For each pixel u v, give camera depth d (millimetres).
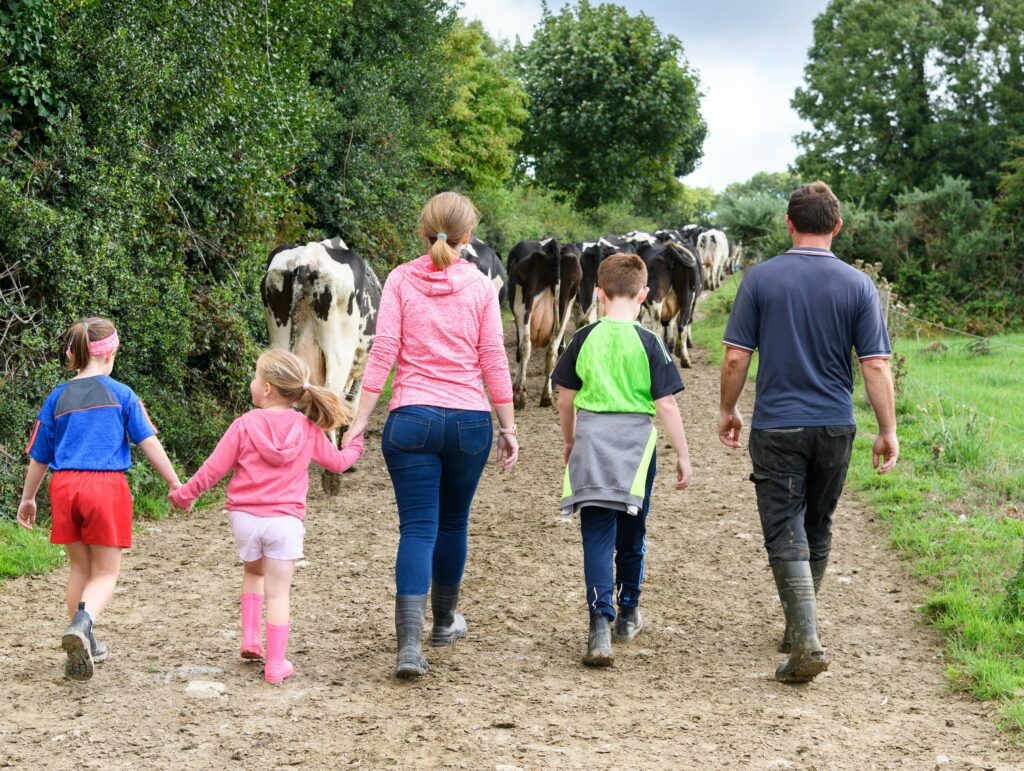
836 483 4199
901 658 4539
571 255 12164
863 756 3361
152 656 4320
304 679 4062
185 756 3258
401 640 4008
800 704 3893
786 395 4066
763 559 6215
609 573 4273
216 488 7980
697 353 16891
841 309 4051
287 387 4023
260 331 10422
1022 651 4469
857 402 10914
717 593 5547
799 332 4059
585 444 4246
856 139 35531
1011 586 4980
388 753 3307
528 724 3596
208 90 9945
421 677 4090
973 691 4039
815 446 4059
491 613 5129
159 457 4164
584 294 14117
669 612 5203
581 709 3766
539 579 5793
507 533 6871
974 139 33438
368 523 7109
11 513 6477
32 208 7066
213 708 3699
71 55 8016
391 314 4086
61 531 4012
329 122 15688
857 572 5922
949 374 13719
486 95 27906
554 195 40125
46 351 7309
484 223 26797
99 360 4203
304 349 7961
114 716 3600
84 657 3770
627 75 38938
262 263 10453
